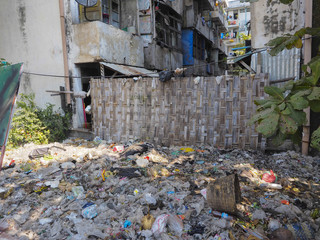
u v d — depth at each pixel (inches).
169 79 236.4
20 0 319.6
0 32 337.7
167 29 458.3
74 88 303.7
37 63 320.5
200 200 130.6
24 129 262.5
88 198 141.5
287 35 92.7
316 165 184.1
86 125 310.3
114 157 209.9
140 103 255.8
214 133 230.1
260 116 69.3
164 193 139.6
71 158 208.4
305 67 91.5
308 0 188.7
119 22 371.2
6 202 137.1
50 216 125.1
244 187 144.3
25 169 189.0
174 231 108.6
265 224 110.9
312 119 197.9
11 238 106.6
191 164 192.1
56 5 298.7
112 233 108.3
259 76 213.3
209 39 690.8
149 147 231.8
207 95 230.1
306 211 120.4
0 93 93.7
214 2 674.8
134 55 354.3
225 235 103.3
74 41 295.9
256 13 240.5
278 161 192.1
